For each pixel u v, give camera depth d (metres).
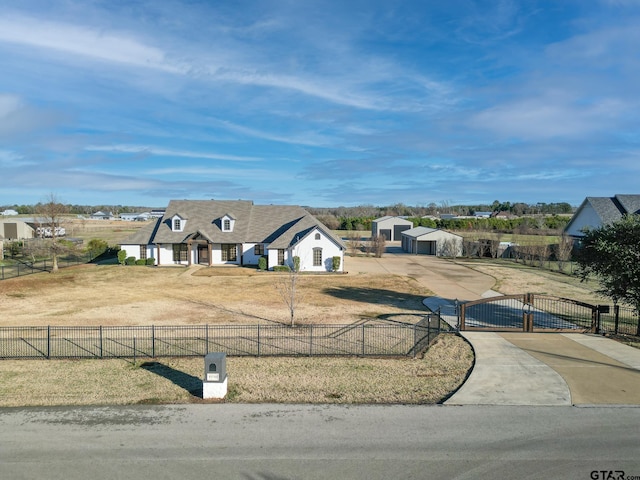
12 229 66.62
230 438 10.30
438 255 56.44
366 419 11.26
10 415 11.58
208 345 17.84
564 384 13.40
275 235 46.22
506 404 12.05
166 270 41.59
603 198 48.72
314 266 41.38
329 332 19.91
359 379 14.07
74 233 85.62
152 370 15.09
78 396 12.81
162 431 10.66
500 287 32.59
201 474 8.81
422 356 16.36
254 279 36.44
